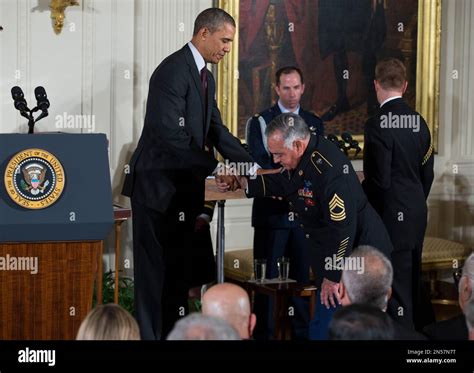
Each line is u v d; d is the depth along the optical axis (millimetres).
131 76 10320
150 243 7777
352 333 4289
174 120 7676
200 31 7918
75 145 6367
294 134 7258
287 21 11211
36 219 6199
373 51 11672
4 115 9797
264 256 9266
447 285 12070
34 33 9867
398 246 8969
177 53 7887
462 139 12180
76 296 6465
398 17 11758
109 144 10242
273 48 11156
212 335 3926
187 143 7719
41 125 9945
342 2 11477
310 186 7336
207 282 8422
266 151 9352
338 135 11586
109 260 10344
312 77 11398
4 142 6234
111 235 10328
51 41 9945
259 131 9398
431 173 9188
